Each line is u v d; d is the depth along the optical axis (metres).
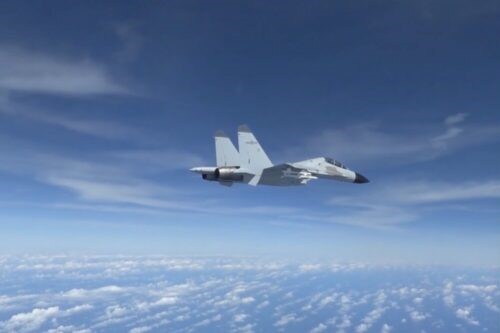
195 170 40.25
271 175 40.09
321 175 44.84
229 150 41.47
